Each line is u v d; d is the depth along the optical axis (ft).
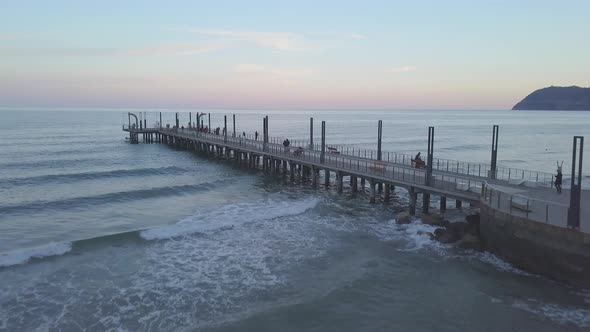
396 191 126.11
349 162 122.11
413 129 465.06
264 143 158.61
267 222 90.43
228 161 187.83
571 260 55.83
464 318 50.85
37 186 134.41
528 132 408.46
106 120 587.27
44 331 47.88
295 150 146.61
